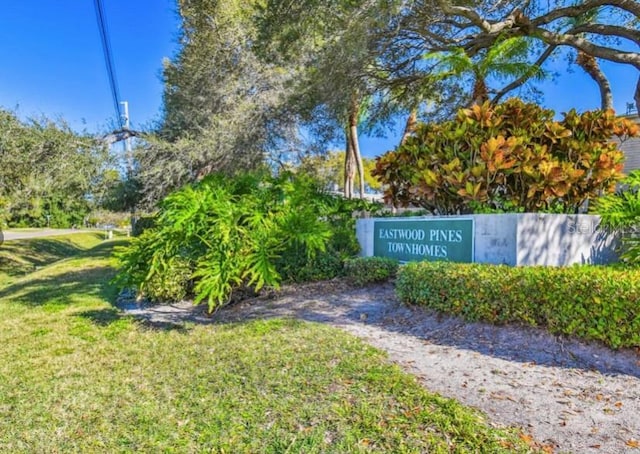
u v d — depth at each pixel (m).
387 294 5.80
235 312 5.54
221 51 13.99
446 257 5.80
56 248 22.48
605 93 10.74
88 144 12.49
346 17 8.59
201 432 2.49
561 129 5.77
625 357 3.23
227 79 13.88
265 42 10.62
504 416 2.53
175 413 2.74
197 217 5.10
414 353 3.64
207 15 14.00
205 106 14.14
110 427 2.60
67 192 12.81
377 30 8.54
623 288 3.26
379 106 12.08
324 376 3.14
